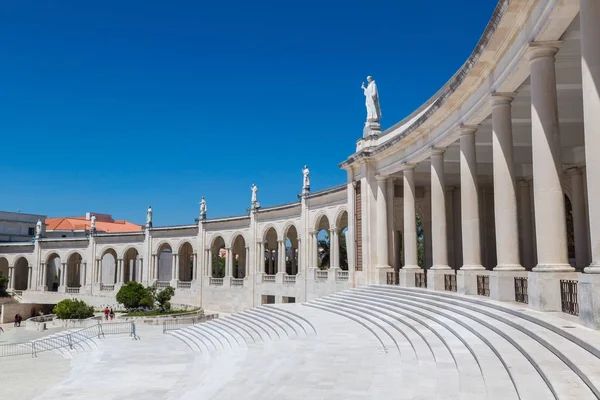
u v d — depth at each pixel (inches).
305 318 1226.6
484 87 868.0
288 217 2343.8
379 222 1523.1
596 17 490.0
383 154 1478.8
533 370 440.8
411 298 1074.7
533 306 633.0
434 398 470.9
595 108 486.0
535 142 643.5
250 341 1277.1
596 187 484.7
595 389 350.3
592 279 486.0
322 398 538.6
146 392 943.0
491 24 732.7
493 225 1630.2
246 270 2588.6
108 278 3954.2
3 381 1205.1
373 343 849.5
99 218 5073.8
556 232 616.4
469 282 912.9
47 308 3319.4
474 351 561.6
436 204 1142.3
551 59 650.2
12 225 4001.0
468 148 973.8
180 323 2171.5
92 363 1306.6
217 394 644.1
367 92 1685.5
